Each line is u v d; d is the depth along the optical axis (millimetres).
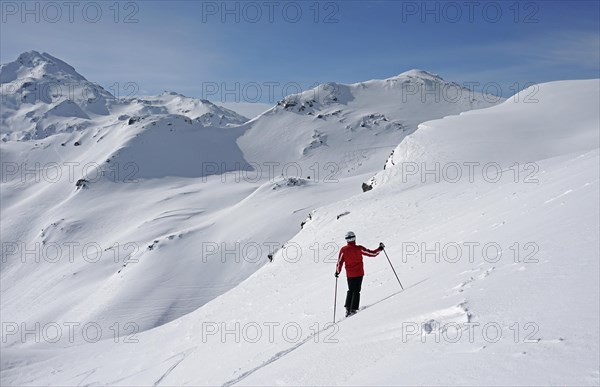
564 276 5086
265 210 109125
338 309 10438
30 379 23141
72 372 22625
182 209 151875
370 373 4801
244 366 9539
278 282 20609
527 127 46125
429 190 27141
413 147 45219
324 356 6391
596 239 5844
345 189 125438
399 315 6480
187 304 73938
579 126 44969
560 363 3326
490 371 3596
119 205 175125
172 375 14625
